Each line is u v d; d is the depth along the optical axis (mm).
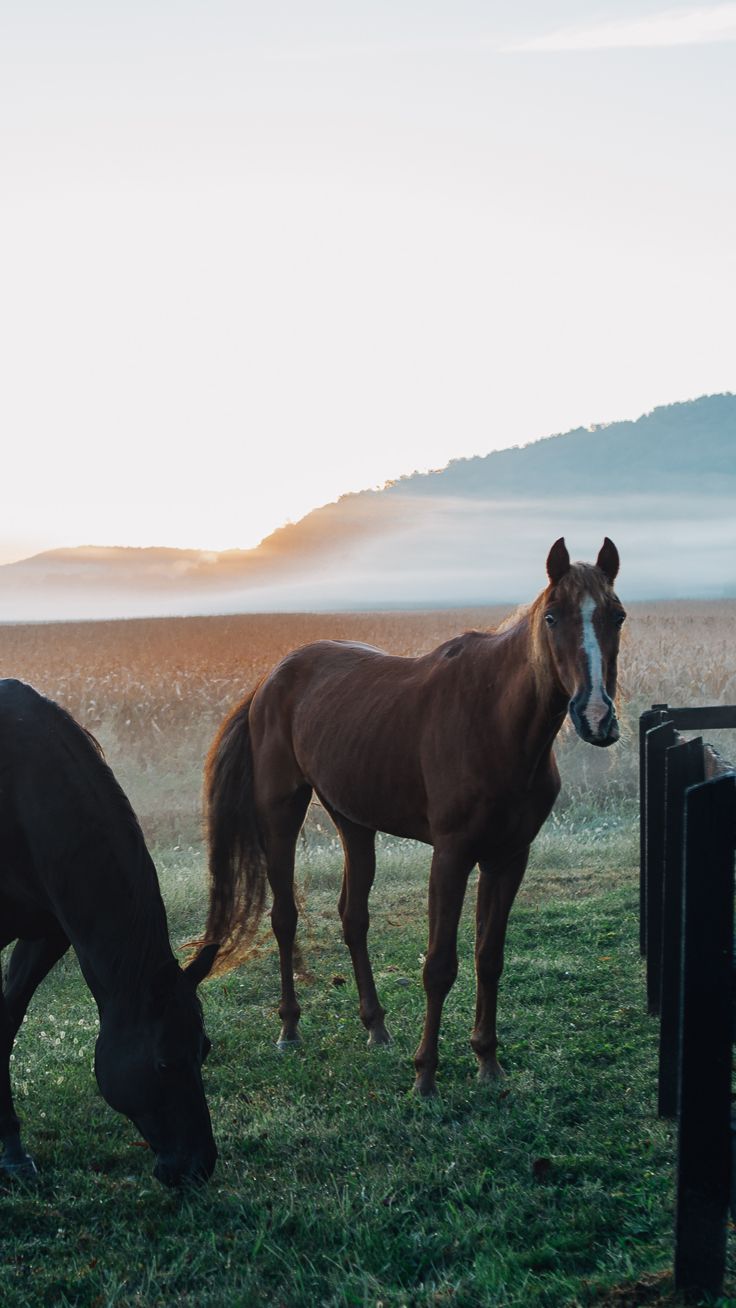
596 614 3914
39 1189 3725
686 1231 2707
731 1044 2648
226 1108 4297
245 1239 3287
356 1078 4598
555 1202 3357
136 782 13492
